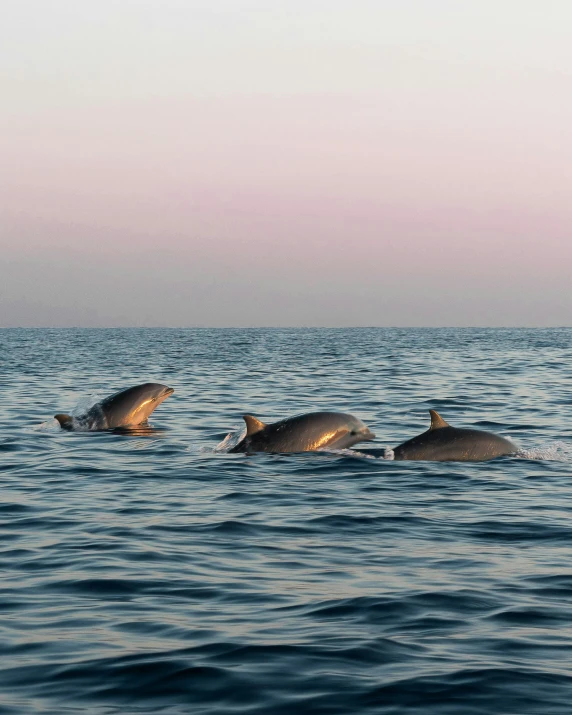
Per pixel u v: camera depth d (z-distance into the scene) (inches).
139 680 293.3
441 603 374.3
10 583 403.9
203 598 382.0
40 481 671.8
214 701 277.6
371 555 454.9
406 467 732.0
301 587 397.7
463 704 275.0
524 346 4072.3
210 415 1118.4
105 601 377.7
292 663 307.6
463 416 1100.5
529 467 732.0
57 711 269.6
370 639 331.3
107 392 1491.1
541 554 457.7
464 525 524.4
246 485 655.1
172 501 595.5
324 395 1392.7
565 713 268.8
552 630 342.3
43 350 3747.5
